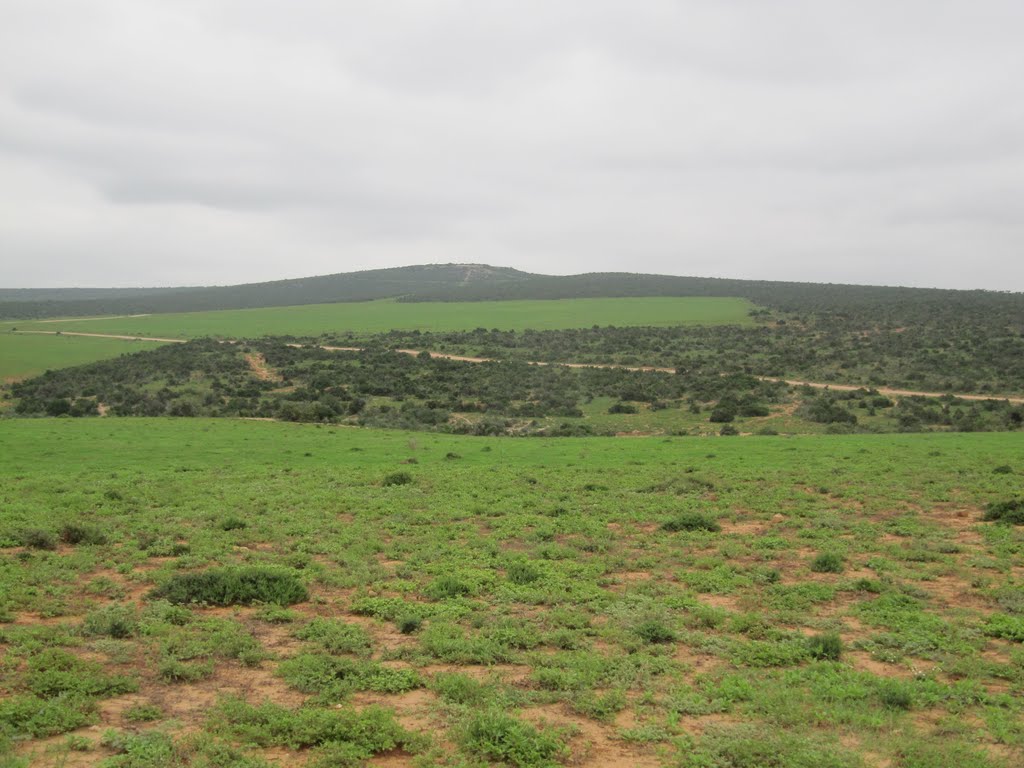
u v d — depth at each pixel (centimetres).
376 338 12519
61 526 2139
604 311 15775
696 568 1938
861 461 3888
